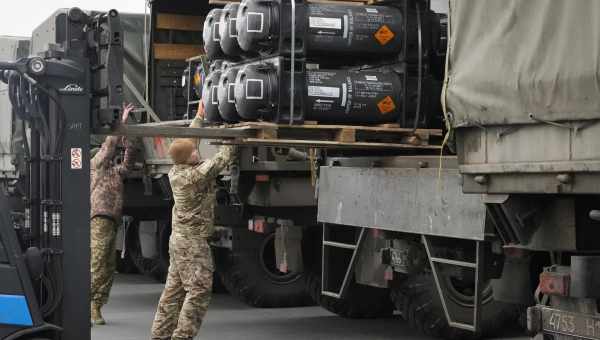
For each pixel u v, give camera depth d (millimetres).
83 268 7031
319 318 10812
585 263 6152
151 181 12352
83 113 6988
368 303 10555
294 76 7867
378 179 8320
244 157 10258
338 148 8508
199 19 12570
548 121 5926
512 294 7121
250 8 7836
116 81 6992
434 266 7805
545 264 7098
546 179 6051
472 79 6445
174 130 7340
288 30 7840
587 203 6402
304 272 10570
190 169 8297
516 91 6121
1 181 7512
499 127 6316
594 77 5621
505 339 9172
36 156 7055
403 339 9516
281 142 7922
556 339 6340
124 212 13242
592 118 5672
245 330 10047
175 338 8336
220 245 11312
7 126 14609
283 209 10445
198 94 11172
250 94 7785
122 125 7090
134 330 10016
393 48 8188
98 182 10359
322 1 8367
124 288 13688
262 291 11375
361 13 8078
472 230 7230
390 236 8477
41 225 7000
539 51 5977
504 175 6344
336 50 8023
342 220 8797
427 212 7719
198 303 8336
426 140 8258
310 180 10289
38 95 6922
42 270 6840
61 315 7000
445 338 9086
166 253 13688
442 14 8391
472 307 8844
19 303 6715
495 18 6324
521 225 6516
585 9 5688
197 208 8336
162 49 12461
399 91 8164
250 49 7980
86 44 7059
